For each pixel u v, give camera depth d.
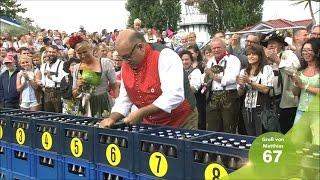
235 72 5.77
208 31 32.12
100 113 5.13
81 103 5.29
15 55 8.91
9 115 4.14
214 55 5.99
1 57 8.66
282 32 7.98
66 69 6.48
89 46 4.99
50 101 7.18
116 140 3.12
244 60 6.52
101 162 3.22
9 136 4.12
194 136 3.04
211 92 5.97
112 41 12.76
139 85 3.40
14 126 4.05
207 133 3.10
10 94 7.29
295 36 5.91
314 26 5.54
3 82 7.36
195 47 6.75
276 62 5.74
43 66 7.30
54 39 13.63
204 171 2.59
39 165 3.79
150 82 3.33
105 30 15.09
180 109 3.54
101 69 5.05
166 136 2.96
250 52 5.34
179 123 3.59
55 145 3.59
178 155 2.73
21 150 3.97
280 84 5.40
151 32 11.23
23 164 3.98
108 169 3.17
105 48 8.13
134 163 2.99
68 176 3.50
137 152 2.96
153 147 2.88
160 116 3.57
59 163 3.57
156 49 3.35
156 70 3.29
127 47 3.20
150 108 3.20
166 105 3.19
